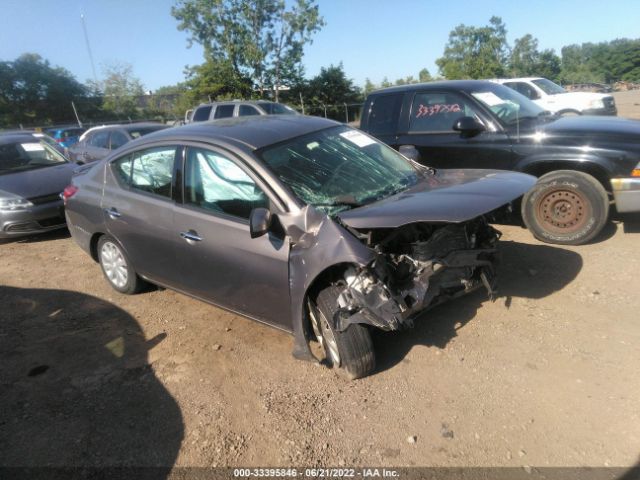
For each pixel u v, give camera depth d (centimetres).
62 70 5084
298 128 405
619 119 561
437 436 280
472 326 382
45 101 4950
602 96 1327
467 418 290
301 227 321
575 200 501
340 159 386
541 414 287
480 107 567
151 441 300
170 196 407
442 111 598
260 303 357
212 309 466
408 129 622
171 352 397
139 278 487
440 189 349
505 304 408
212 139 383
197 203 386
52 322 468
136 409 331
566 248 510
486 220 377
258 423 306
